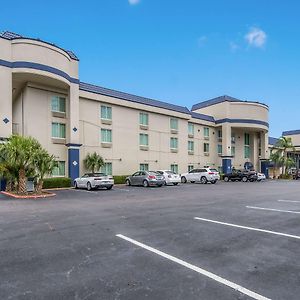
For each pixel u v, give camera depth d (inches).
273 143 2485.2
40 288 178.1
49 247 266.5
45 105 1101.7
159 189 963.3
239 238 295.6
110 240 289.9
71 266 216.2
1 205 557.3
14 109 1189.1
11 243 280.8
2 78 951.0
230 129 1833.2
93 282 186.5
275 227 346.0
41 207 527.5
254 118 1863.9
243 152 2018.9
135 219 402.6
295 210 477.1
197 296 166.4
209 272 203.0
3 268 213.0
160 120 1508.4
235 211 467.2
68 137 1133.7
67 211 477.7
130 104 1353.3
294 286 179.6
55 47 1036.5
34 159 773.3
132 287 178.7
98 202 600.4
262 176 1723.7
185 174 1421.0
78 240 290.5
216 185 1194.0
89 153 1203.2
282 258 232.5
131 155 1360.7
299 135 2679.6
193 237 300.4
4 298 164.7
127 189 965.8
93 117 1227.2
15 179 812.0
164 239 292.7
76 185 1015.6
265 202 585.0
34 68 981.8
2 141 936.9
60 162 1122.7
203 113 1991.9
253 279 190.5
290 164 2176.4
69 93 1133.1
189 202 589.3
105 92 1270.9
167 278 192.5
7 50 967.0
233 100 1868.8
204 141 1788.9
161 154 1498.5
